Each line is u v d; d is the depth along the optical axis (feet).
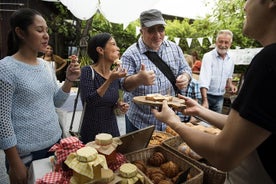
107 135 3.38
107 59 5.90
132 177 2.95
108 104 5.76
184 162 3.75
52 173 3.19
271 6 1.88
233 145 1.86
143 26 6.26
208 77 10.35
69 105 9.61
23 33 4.44
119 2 10.94
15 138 4.28
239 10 13.24
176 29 17.58
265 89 1.74
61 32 16.98
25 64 4.50
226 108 12.12
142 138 4.17
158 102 3.78
